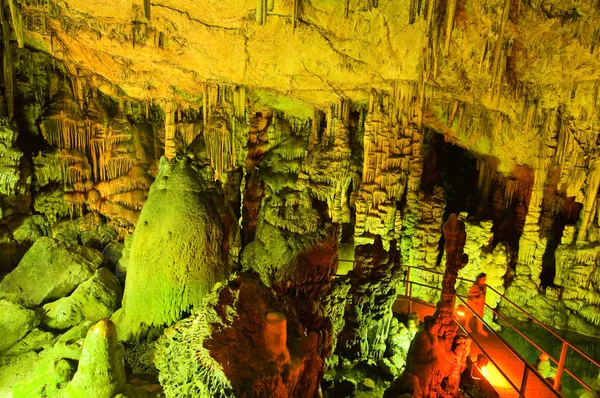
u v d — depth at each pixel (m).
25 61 7.71
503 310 9.02
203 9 5.86
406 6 5.61
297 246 3.91
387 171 7.90
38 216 7.62
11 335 4.88
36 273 6.01
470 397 4.81
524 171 9.40
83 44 7.14
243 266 4.18
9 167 6.90
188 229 4.25
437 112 8.58
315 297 4.06
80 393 3.18
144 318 4.33
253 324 2.69
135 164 8.74
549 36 6.05
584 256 8.53
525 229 8.79
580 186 8.18
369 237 7.87
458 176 11.91
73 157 8.10
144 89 8.34
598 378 6.87
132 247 4.45
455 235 4.34
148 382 3.82
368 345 5.17
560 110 7.82
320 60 6.83
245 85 8.09
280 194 4.29
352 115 9.11
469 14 5.71
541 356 5.79
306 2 5.71
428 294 8.09
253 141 9.23
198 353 2.48
